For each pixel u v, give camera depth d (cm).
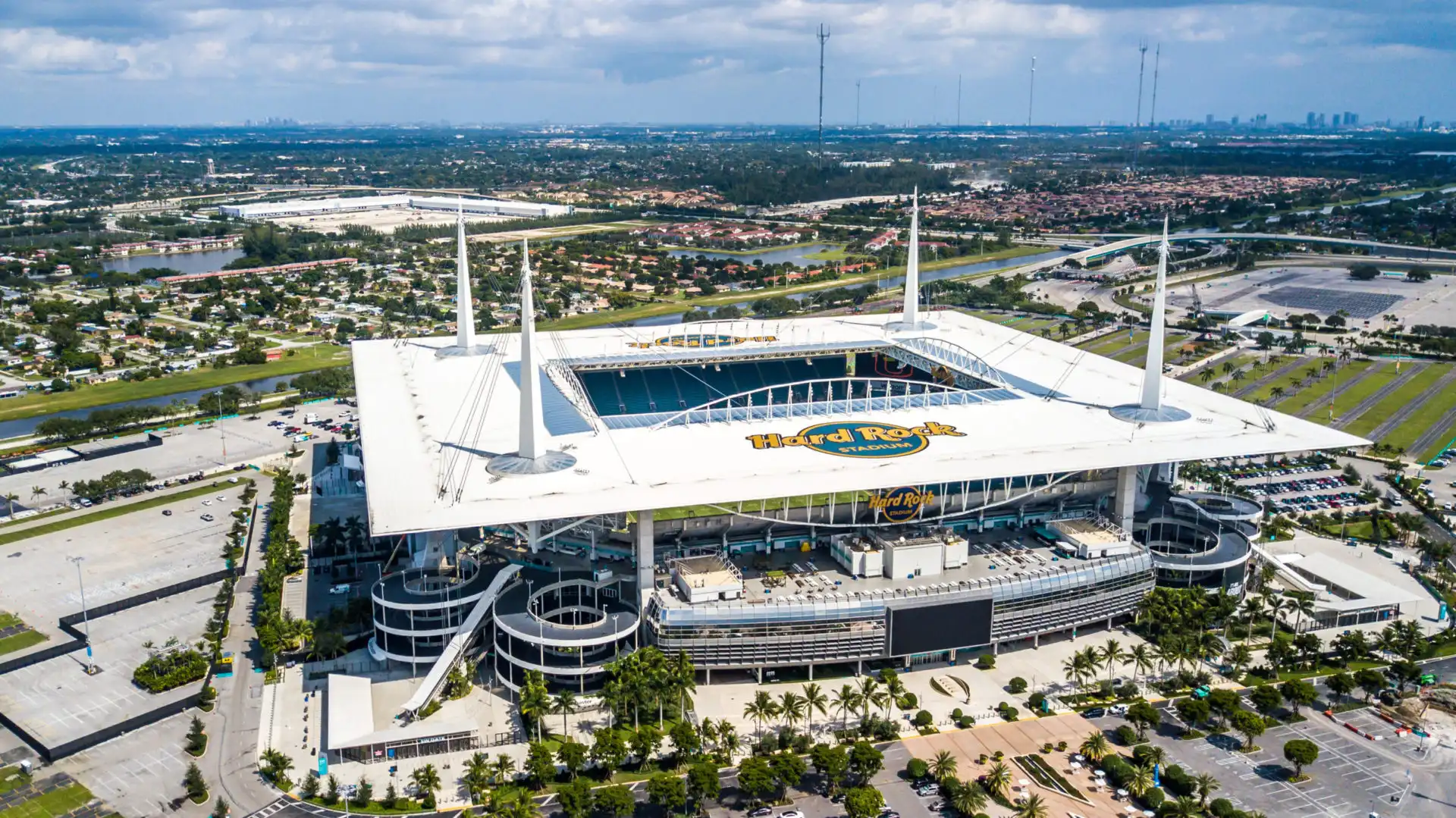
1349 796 19012
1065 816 18338
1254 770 19800
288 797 19150
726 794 19088
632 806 18050
